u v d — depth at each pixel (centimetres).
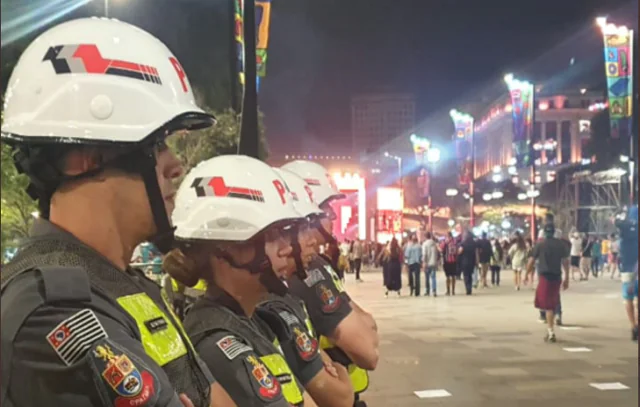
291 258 242
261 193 221
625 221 987
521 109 3572
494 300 1616
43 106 136
